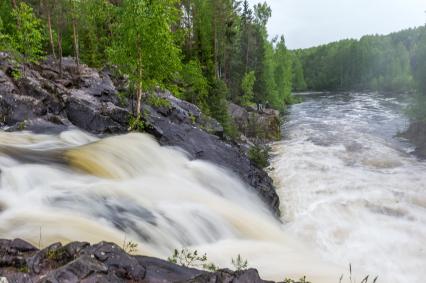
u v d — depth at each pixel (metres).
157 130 23.08
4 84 23.11
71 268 6.30
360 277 12.67
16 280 6.24
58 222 10.96
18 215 11.09
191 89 37.78
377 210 18.77
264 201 20.12
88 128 23.20
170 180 18.22
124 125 23.81
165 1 22.81
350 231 16.66
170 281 7.22
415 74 51.69
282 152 32.34
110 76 33.78
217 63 53.66
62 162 16.08
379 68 134.00
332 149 32.91
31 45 30.20
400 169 26.52
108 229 11.45
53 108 23.66
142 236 11.84
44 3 38.94
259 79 63.50
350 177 24.09
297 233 16.64
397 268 13.78
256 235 14.92
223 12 53.72
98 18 47.31
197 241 13.09
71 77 32.94
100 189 14.21
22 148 17.33
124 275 6.89
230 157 23.56
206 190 18.50
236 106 46.22
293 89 140.75
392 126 46.81
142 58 23.28
